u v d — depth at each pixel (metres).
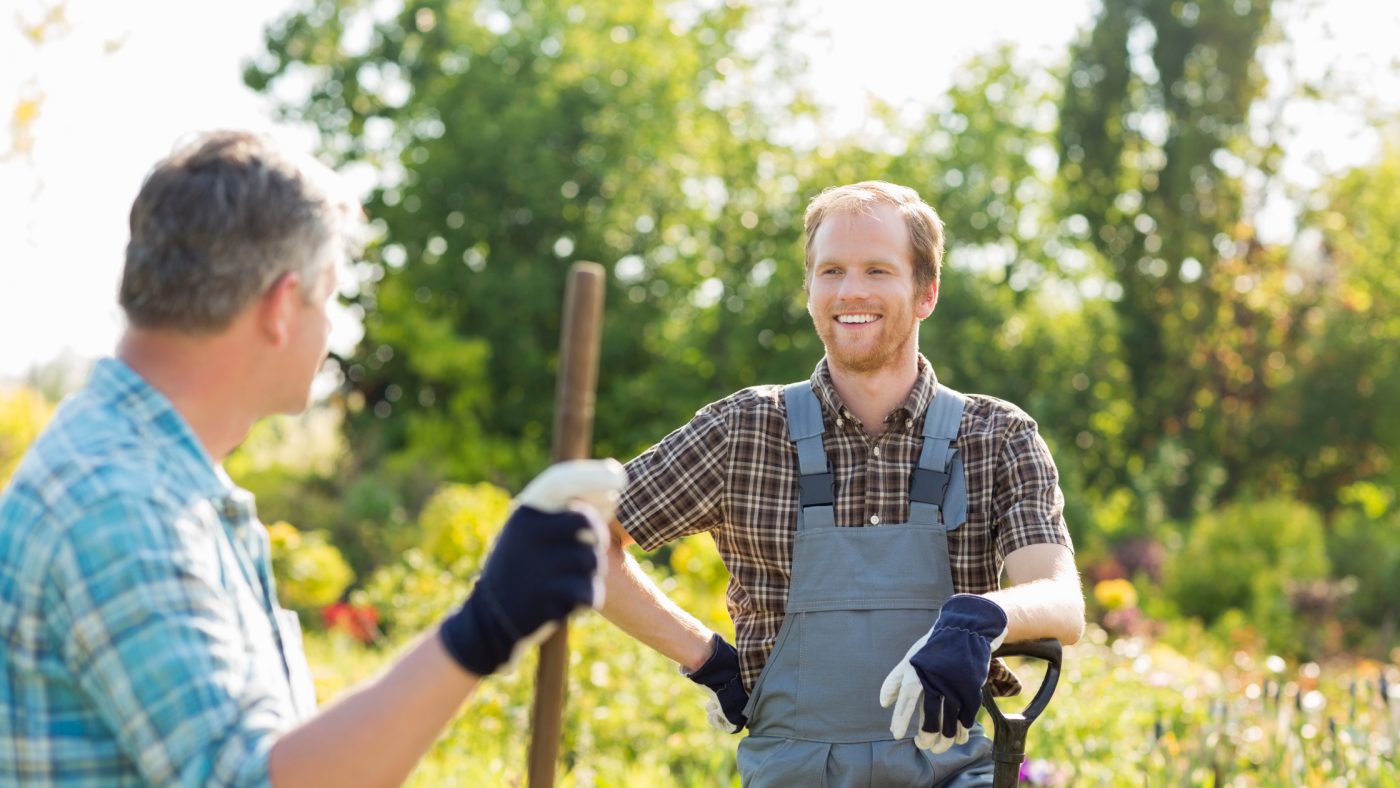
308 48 22.92
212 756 1.30
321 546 10.97
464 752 5.24
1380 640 14.65
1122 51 25.00
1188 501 24.12
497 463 21.14
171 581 1.34
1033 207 25.53
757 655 2.54
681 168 22.70
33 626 1.35
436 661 1.36
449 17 22.33
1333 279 25.66
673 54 22.91
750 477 2.53
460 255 21.77
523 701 5.67
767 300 22.23
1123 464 24.12
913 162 23.53
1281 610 15.32
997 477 2.49
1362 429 24.36
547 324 22.38
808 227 2.58
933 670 2.03
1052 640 2.32
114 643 1.32
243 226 1.42
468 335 21.98
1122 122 25.11
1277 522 17.25
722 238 23.22
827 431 2.51
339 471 18.84
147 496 1.37
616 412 21.95
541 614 1.36
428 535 10.70
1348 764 4.26
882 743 2.39
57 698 1.37
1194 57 25.16
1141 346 25.20
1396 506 24.47
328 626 9.11
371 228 21.86
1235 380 25.69
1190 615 16.47
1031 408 22.77
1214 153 25.12
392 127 23.22
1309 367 24.67
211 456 1.50
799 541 2.47
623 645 6.24
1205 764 4.29
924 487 2.47
